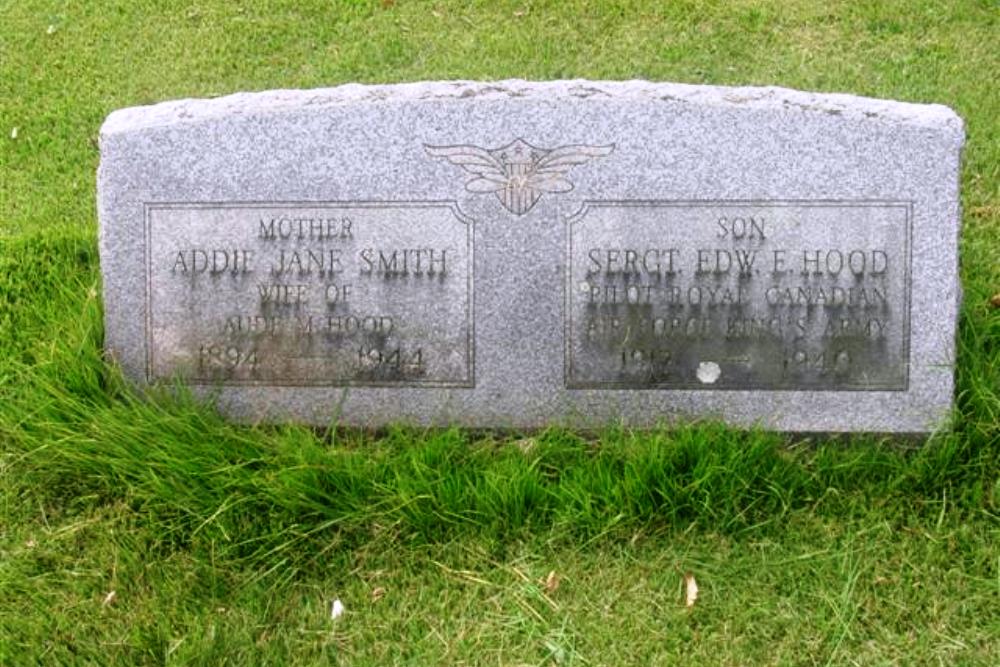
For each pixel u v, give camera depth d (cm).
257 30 307
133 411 230
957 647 212
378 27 306
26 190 281
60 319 244
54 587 220
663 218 230
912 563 219
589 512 221
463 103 231
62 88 299
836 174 229
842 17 301
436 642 215
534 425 233
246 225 233
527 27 304
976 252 257
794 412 231
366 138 232
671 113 229
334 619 217
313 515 223
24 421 230
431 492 223
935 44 294
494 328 232
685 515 223
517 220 231
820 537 222
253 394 235
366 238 233
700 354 231
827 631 214
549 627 215
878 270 229
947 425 228
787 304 230
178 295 235
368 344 233
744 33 300
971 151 273
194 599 218
